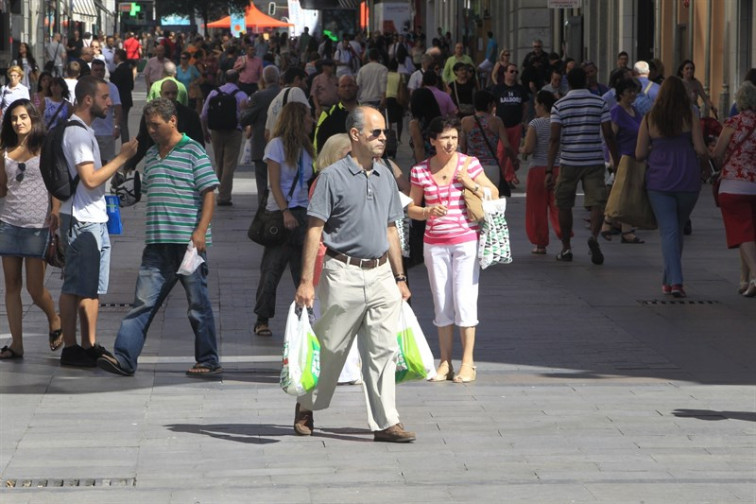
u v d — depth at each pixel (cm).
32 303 3419
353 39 15988
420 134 3894
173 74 5766
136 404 2412
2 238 2792
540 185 4228
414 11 18262
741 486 1881
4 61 8206
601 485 1881
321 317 2148
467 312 2591
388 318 2141
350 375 2598
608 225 4628
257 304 3050
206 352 2662
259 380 2627
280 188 2978
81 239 2717
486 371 2719
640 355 2870
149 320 2678
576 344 2978
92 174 2672
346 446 2122
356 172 2125
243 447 2112
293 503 1794
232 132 5400
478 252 2578
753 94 3425
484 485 1883
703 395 2494
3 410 2358
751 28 6919
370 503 1797
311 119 3019
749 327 3167
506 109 6006
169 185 2636
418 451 2088
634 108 4091
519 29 11544
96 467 1991
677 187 3500
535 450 2091
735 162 3456
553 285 3716
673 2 8375
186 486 1888
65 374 2672
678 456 2055
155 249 2672
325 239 2139
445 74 9088
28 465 2000
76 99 2736
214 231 4731
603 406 2400
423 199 2598
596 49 9988
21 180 2770
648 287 3691
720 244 4497
